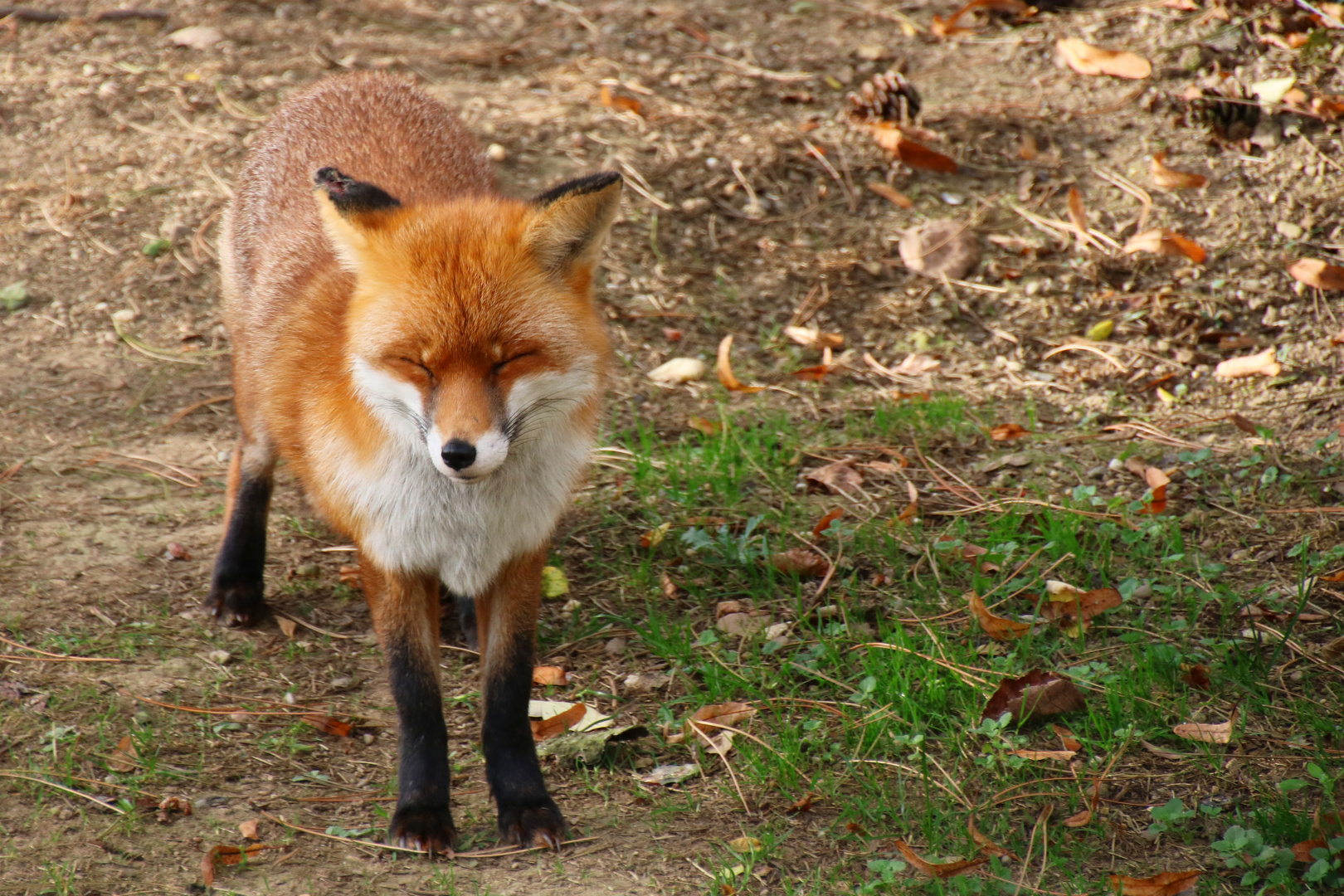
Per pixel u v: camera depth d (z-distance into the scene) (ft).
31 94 45.24
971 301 37.65
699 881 18.66
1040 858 18.84
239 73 46.73
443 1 54.03
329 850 19.39
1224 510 28.25
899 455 31.42
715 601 26.96
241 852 18.97
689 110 44.80
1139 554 26.73
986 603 25.76
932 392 34.17
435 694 20.39
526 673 20.66
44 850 18.97
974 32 49.21
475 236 19.16
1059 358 35.50
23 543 27.86
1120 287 37.37
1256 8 45.14
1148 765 20.88
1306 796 19.80
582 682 24.45
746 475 31.27
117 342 36.04
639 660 25.13
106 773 20.99
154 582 27.04
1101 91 44.27
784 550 27.78
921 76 46.55
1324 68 42.16
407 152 26.71
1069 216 39.42
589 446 21.31
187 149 42.65
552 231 19.12
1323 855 17.74
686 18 51.49
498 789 20.01
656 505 30.17
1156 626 24.72
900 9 51.88
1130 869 18.52
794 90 45.91
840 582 27.04
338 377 20.38
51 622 25.23
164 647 24.91
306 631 26.07
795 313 37.55
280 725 22.84
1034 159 41.83
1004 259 38.78
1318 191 38.60
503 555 20.67
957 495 29.89
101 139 43.29
